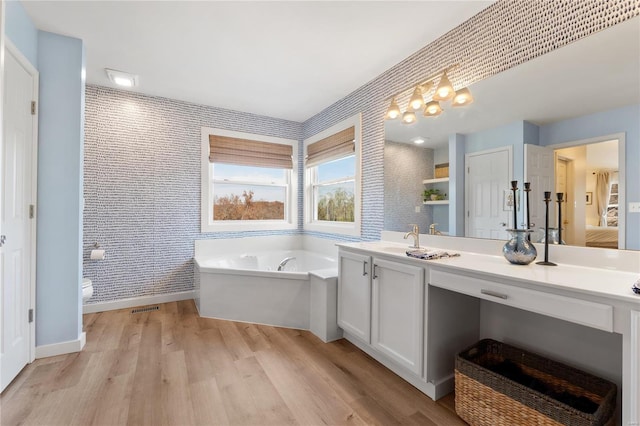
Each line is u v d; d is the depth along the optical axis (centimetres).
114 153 321
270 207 423
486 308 195
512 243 161
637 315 100
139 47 240
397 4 191
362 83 304
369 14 200
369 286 214
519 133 177
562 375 155
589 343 153
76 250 224
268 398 172
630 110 137
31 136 204
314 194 418
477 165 200
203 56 254
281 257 395
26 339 201
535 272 139
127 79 296
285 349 233
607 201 143
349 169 349
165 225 346
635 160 136
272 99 347
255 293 287
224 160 379
